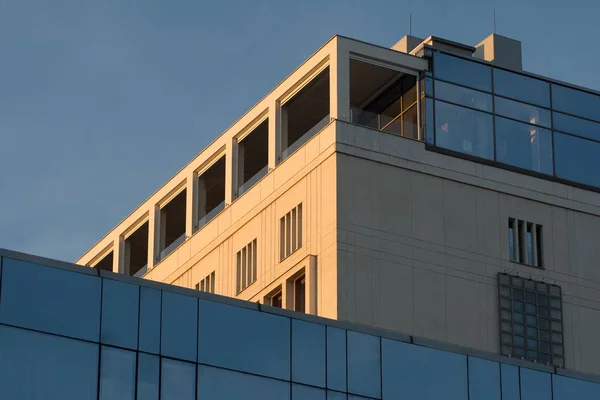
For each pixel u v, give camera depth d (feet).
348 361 455.63
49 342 402.11
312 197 614.75
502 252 627.46
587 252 647.56
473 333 608.19
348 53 617.21
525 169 646.33
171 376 420.36
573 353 628.69
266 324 443.32
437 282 608.19
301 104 646.33
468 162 634.02
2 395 391.45
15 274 402.11
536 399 482.28
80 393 403.34
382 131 620.49
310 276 599.57
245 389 433.48
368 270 596.70
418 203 616.80
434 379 469.16
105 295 415.03
